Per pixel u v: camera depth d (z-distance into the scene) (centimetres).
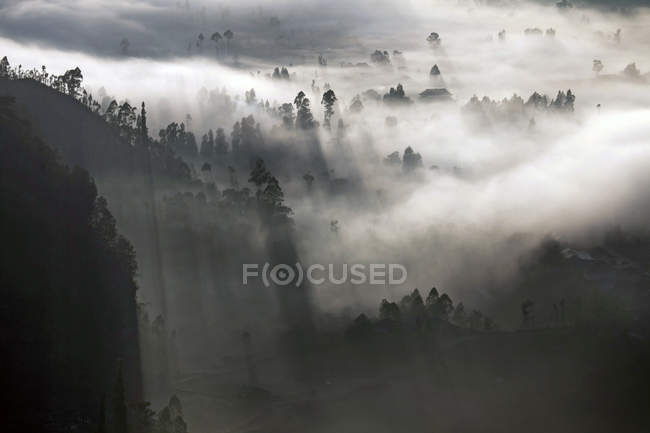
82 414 16700
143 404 16688
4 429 15700
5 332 17150
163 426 16512
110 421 15962
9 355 16862
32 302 18100
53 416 16375
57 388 17112
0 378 16362
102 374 18238
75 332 18638
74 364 17938
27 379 16812
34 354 17312
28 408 16325
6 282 18012
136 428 16112
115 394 15875
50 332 18000
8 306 17612
